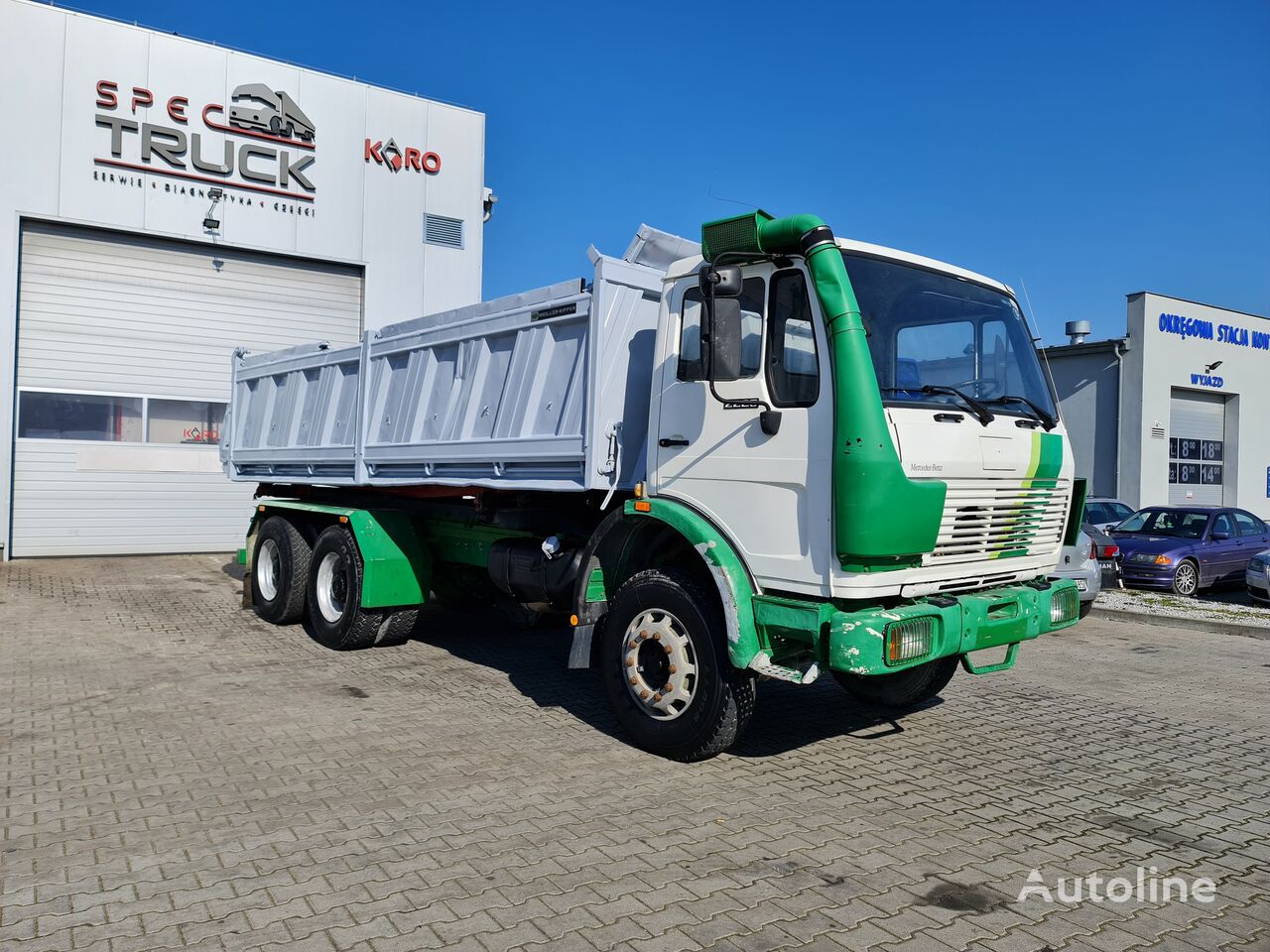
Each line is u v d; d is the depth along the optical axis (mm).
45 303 14828
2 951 3225
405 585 8398
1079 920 3607
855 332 4664
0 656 8156
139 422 15625
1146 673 8523
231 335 16234
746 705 5293
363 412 8266
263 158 16078
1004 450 5246
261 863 4008
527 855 4121
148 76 15117
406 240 17312
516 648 8859
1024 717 6809
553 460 6109
